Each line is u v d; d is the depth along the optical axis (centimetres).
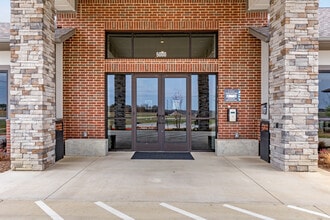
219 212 432
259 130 938
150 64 952
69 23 948
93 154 917
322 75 977
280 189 550
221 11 948
